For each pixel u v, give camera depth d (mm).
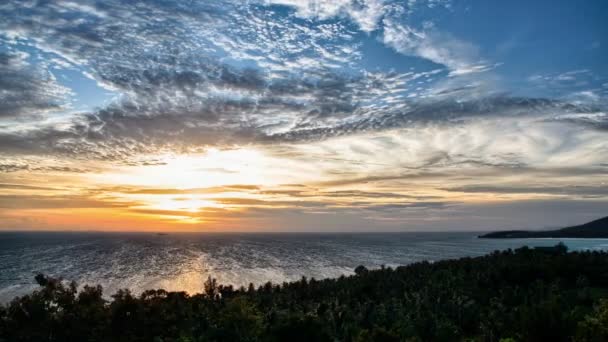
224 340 81625
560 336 64688
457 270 164375
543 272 140125
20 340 89500
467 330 101938
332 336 82062
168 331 101000
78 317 96500
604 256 163750
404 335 83500
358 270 196500
